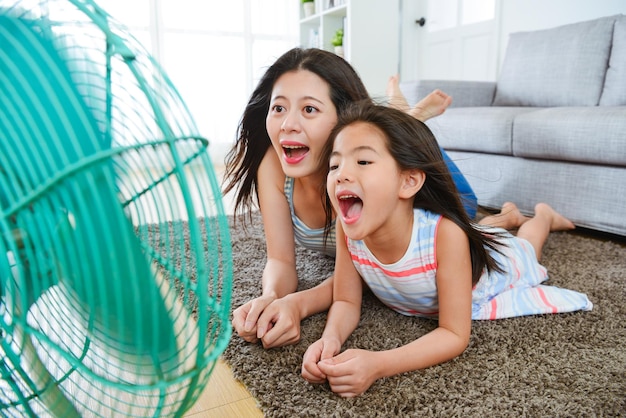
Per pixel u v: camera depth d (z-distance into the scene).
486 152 1.93
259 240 1.54
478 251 0.88
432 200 0.85
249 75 3.93
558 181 1.68
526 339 0.86
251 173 1.16
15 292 0.38
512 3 2.70
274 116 0.93
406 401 0.67
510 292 1.00
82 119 0.33
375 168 0.75
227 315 0.46
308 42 3.99
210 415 0.67
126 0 3.50
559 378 0.73
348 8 3.26
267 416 0.65
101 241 0.35
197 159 0.43
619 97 1.93
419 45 3.39
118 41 0.34
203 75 3.80
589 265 1.27
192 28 3.72
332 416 0.64
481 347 0.83
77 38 0.37
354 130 0.78
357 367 0.68
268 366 0.77
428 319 0.96
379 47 3.36
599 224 1.57
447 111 2.09
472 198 1.39
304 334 0.88
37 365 0.46
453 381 0.72
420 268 0.85
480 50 2.92
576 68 2.09
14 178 0.35
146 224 0.42
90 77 0.36
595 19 2.11
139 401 0.59
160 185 0.41
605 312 0.97
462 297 0.80
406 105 1.46
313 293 0.96
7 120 0.34
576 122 1.55
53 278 0.38
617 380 0.72
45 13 0.36
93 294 0.37
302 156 0.94
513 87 2.33
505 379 0.72
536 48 2.27
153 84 0.37
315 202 1.09
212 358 0.42
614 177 1.52
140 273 0.37
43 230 0.35
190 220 0.37
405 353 0.74
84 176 0.34
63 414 0.49
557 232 1.61
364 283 1.09
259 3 3.91
